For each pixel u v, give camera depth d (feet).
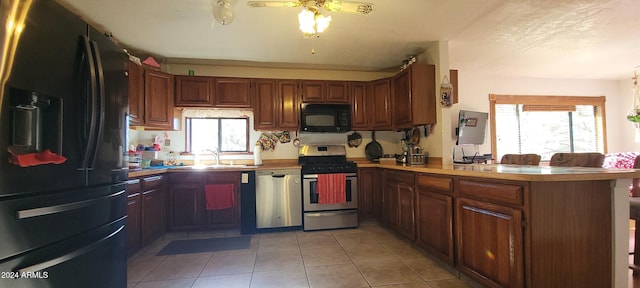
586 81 16.40
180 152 12.38
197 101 11.64
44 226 3.71
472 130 13.66
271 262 8.02
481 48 10.86
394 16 8.03
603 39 9.98
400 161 11.84
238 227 10.85
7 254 3.27
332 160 13.11
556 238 5.07
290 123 12.32
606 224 5.28
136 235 8.35
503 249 5.48
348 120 12.58
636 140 15.80
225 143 12.85
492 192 5.74
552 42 10.23
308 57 11.66
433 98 10.54
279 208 11.10
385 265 7.72
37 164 3.56
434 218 7.72
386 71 13.93
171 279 6.98
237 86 11.98
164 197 10.32
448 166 8.43
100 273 4.83
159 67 11.01
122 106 5.54
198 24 8.44
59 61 3.94
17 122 3.48
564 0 7.22
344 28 8.83
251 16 7.89
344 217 11.50
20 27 3.38
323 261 8.05
